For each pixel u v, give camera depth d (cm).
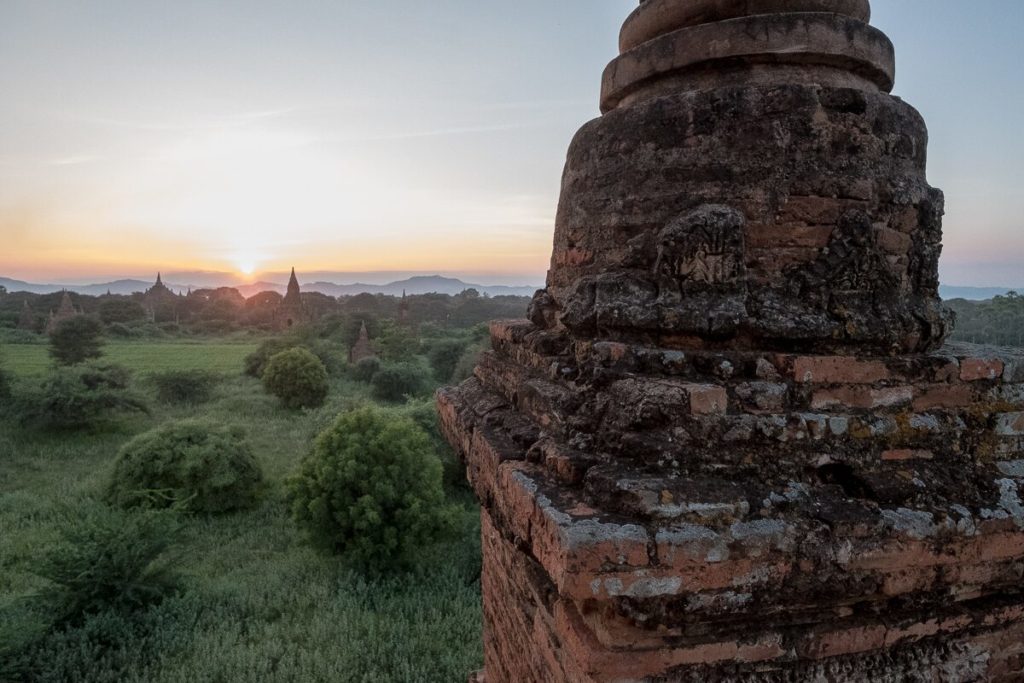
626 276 303
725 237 280
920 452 268
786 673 249
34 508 1666
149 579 1198
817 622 250
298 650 1044
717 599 227
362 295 10775
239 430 1934
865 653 257
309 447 2191
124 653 1025
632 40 350
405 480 1425
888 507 246
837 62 303
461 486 2061
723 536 225
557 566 222
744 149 289
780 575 231
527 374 369
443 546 1524
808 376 270
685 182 298
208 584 1276
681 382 269
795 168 286
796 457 255
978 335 2897
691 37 308
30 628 1005
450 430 457
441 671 1016
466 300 10594
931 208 309
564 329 356
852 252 282
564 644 288
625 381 279
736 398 265
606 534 218
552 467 274
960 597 262
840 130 288
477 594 1286
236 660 991
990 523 251
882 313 282
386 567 1373
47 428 2567
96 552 1130
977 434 281
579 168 350
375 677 987
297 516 1409
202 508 1739
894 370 277
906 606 257
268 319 9425
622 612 224
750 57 299
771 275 288
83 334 4222
